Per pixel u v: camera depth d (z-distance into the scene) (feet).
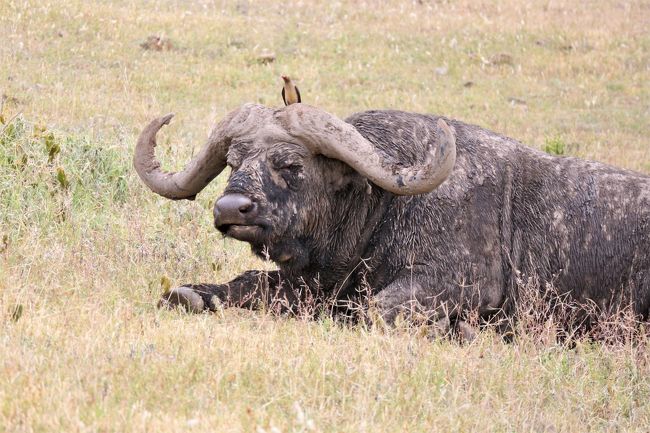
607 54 309.01
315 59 285.84
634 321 96.73
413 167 88.94
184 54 271.08
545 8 355.97
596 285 100.53
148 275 101.65
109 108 208.44
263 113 91.20
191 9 313.73
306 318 88.58
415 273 94.48
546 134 241.35
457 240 95.40
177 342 78.43
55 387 65.67
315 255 94.12
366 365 77.71
